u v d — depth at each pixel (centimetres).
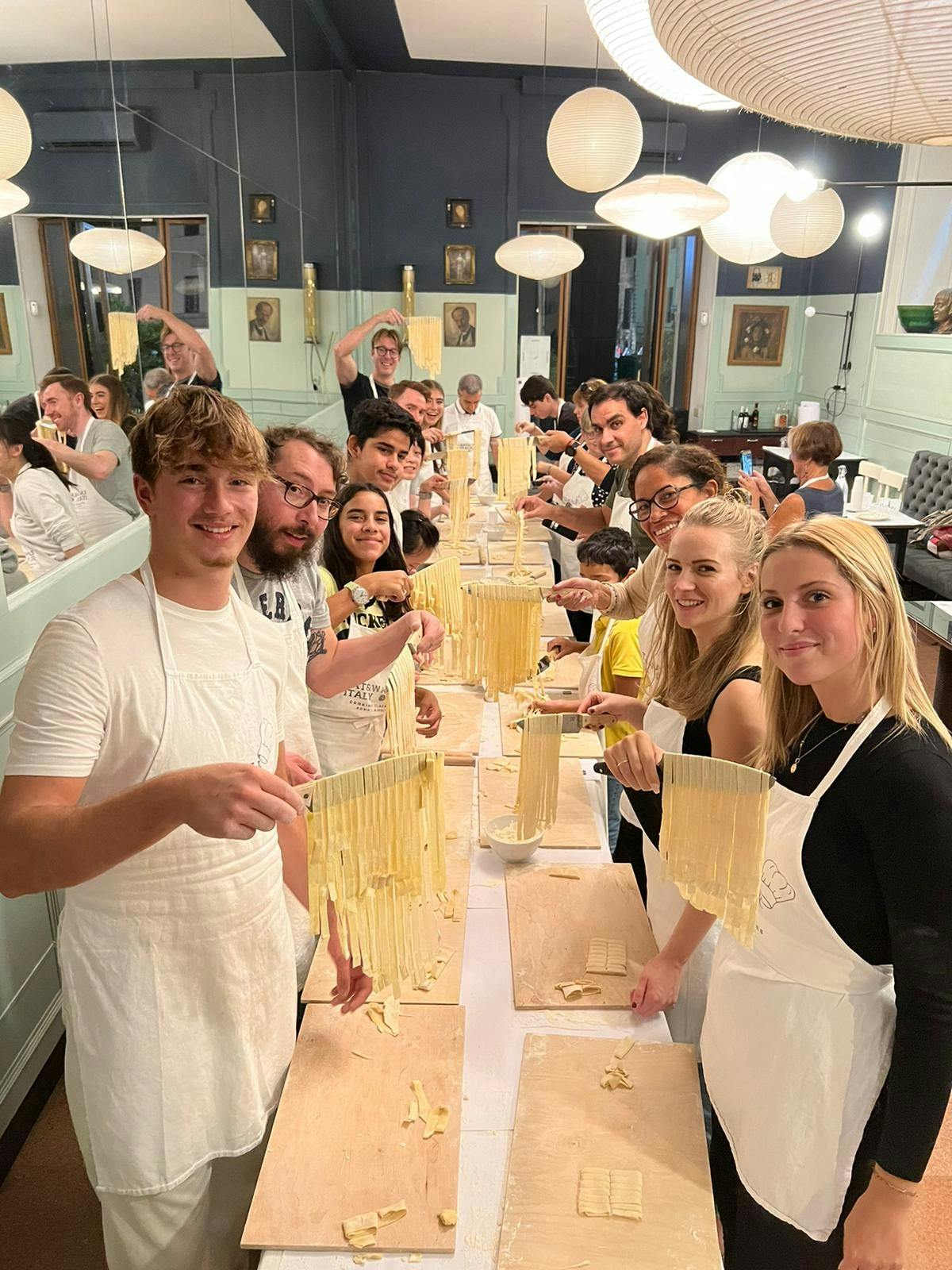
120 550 283
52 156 244
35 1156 216
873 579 108
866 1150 119
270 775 95
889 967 117
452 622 211
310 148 614
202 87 389
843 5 140
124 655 112
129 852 98
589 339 960
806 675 111
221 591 123
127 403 297
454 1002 148
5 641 210
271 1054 135
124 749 115
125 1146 123
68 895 122
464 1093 130
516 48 736
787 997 121
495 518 534
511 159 841
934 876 103
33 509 228
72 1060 128
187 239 368
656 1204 111
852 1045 117
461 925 167
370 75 809
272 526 160
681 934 148
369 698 196
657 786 119
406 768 113
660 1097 128
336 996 141
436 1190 113
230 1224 144
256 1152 143
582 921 168
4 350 215
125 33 301
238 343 454
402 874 116
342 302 761
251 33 464
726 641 158
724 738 147
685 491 210
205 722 118
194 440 108
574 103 462
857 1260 108
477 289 874
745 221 523
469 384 658
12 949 213
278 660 135
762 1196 124
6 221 218
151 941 120
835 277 915
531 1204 111
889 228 820
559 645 276
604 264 938
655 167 878
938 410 758
